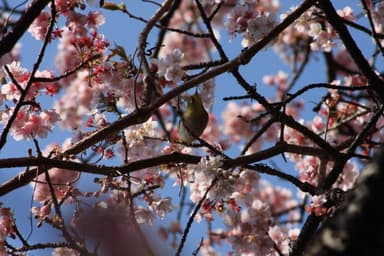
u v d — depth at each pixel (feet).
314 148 33.47
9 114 34.32
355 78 49.19
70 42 33.63
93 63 33.40
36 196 34.40
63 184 32.12
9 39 27.30
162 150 37.63
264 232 36.27
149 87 32.42
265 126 34.53
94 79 34.09
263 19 35.94
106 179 31.86
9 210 31.27
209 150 35.76
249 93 32.32
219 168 31.96
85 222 27.81
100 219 28.19
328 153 33.35
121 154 36.70
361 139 33.58
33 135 34.42
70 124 42.60
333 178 33.12
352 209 15.72
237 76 31.99
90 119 35.22
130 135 36.83
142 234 27.12
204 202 35.70
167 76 30.91
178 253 28.17
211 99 34.99
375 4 40.96
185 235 28.43
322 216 30.91
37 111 34.47
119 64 33.32
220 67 30.17
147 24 31.73
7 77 34.01
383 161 15.97
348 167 44.86
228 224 36.52
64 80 44.62
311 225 31.04
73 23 33.91
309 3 31.81
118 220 29.01
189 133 32.09
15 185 30.68
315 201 30.55
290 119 33.06
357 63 33.42
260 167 32.48
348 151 33.40
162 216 34.71
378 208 15.49
